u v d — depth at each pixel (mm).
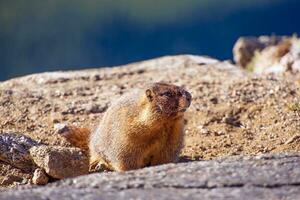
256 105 24953
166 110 17875
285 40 37531
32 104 25250
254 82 27703
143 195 15172
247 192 15211
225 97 26000
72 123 23453
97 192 15461
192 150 21406
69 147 19422
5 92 26531
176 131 18438
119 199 14984
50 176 18297
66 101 25875
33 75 30000
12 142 19625
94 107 24953
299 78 28828
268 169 16312
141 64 32250
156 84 18328
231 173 16125
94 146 19844
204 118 24172
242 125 23641
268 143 21734
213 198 14945
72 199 15055
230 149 21438
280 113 24141
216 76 29188
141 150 18391
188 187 15547
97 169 19453
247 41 37781
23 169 19234
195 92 26812
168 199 14914
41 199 15086
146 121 18016
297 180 15688
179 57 32875
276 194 15102
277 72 31922
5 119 23562
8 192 15922
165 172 16375
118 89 27578
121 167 18578
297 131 22406
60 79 29250
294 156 17359
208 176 15992
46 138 21484
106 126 19078
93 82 28938
